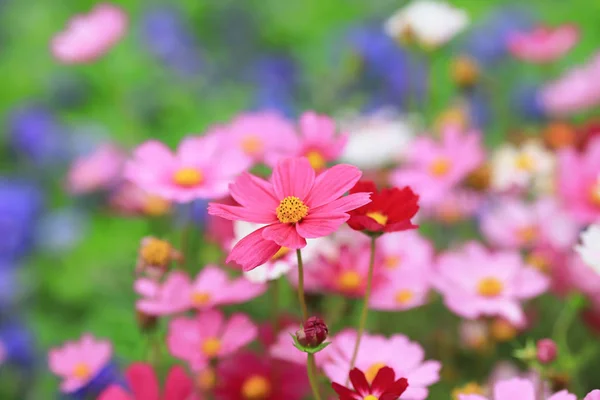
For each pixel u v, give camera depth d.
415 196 0.87
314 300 1.02
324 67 1.66
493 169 1.17
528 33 1.64
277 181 0.86
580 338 1.13
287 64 1.70
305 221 0.84
